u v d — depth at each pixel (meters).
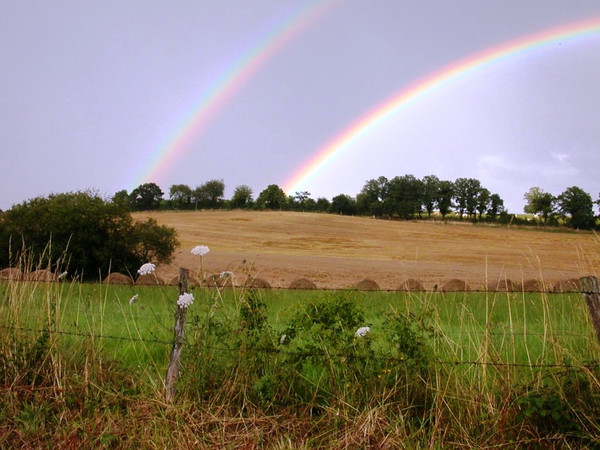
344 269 31.00
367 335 4.76
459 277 26.78
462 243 54.00
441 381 4.51
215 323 5.00
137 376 5.09
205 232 57.22
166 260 22.44
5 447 4.02
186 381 4.64
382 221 76.94
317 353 4.71
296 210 105.19
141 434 4.13
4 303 5.61
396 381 4.48
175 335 4.77
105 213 20.00
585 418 4.07
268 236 55.81
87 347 5.47
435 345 4.93
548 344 5.16
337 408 4.37
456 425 4.23
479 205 101.88
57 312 5.52
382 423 4.20
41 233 19.17
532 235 63.12
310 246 48.78
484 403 4.30
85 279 19.94
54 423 4.38
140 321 7.79
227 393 4.59
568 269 32.91
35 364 5.08
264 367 4.78
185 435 4.12
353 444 4.00
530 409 4.04
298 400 4.59
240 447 4.03
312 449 3.99
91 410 4.51
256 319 5.01
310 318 4.94
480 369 4.56
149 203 101.56
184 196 104.19
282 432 4.23
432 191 103.62
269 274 27.19
